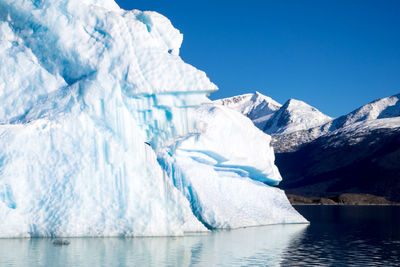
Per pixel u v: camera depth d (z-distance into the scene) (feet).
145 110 84.89
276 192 136.15
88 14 88.07
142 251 69.21
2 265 58.54
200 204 101.14
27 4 90.38
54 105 85.10
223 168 115.24
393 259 69.51
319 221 161.79
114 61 84.74
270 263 64.44
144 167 82.74
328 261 67.15
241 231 105.81
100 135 81.71
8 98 88.28
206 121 103.30
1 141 80.12
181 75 84.33
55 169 80.18
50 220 78.23
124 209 79.51
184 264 61.26
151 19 91.66
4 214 78.07
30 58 90.17
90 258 63.26
